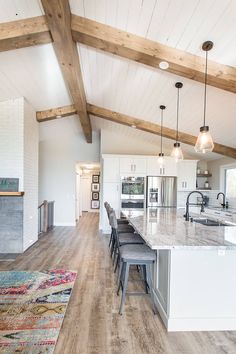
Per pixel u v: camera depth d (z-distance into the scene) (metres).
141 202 6.41
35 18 2.64
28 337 2.03
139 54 2.73
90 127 6.27
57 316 2.35
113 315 2.40
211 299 2.18
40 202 7.54
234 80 2.76
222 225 3.31
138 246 2.76
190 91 3.58
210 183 7.21
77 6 2.43
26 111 4.72
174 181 6.54
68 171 7.64
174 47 2.70
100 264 3.88
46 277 3.31
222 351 1.91
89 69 3.66
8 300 2.65
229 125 4.34
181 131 5.46
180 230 2.65
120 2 2.25
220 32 2.31
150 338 2.06
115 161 6.40
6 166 4.53
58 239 5.63
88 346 1.94
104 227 6.38
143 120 5.46
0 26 2.65
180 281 2.15
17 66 3.45
